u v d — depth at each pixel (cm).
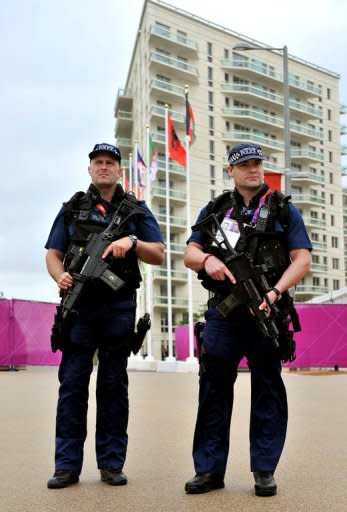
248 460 469
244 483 393
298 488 376
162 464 455
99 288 401
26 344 2031
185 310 6288
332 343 1902
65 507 334
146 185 2639
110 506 335
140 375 1800
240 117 6844
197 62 6688
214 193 6594
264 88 7344
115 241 401
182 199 6309
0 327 1981
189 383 1385
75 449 394
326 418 726
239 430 627
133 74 7462
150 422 690
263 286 365
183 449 518
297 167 7569
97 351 414
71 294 396
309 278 7325
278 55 7431
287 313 377
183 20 6644
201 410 383
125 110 7750
